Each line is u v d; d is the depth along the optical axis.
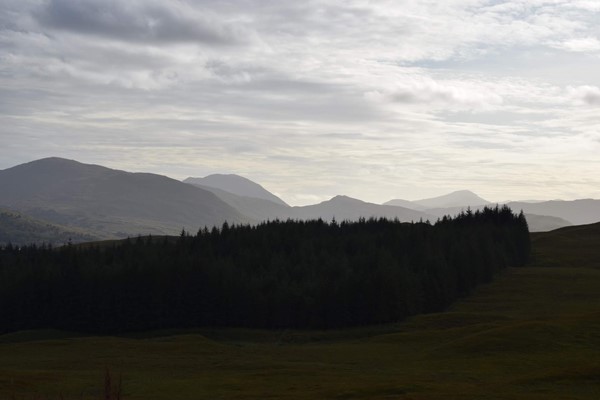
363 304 127.75
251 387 67.94
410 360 83.69
